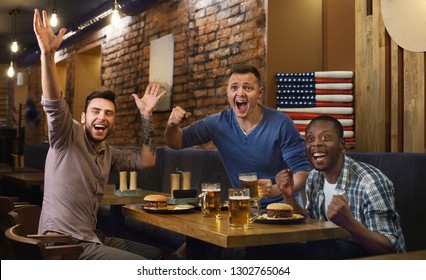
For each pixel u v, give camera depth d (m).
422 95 3.33
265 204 3.15
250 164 3.28
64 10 7.82
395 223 2.22
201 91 5.14
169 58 5.73
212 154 4.20
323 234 2.00
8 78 12.52
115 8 5.77
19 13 8.06
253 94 3.17
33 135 11.12
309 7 4.34
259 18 4.28
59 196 2.43
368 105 3.76
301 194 3.10
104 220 4.69
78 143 2.50
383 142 3.61
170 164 4.85
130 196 3.41
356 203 2.30
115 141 7.12
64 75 10.53
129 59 6.82
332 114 3.90
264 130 3.22
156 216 2.37
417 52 3.37
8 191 5.72
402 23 3.47
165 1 5.91
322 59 4.38
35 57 10.40
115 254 2.27
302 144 3.20
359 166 2.36
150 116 2.92
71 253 1.90
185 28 5.47
